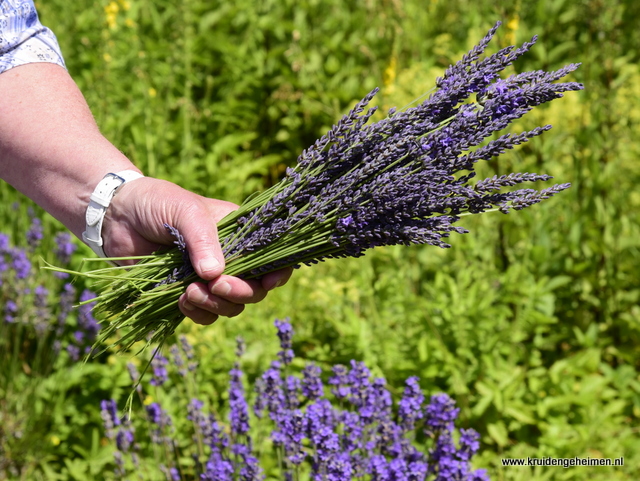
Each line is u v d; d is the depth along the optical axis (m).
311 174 1.15
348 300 1.84
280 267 1.17
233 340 1.69
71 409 1.62
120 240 1.21
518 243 1.92
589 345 1.78
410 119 1.12
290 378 1.34
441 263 1.97
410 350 1.67
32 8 1.26
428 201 1.11
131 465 1.53
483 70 1.11
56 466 1.61
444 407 1.30
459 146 1.10
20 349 1.77
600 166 1.91
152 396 1.58
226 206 1.25
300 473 1.37
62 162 1.22
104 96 2.15
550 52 2.18
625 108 1.96
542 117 1.92
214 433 1.36
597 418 1.63
